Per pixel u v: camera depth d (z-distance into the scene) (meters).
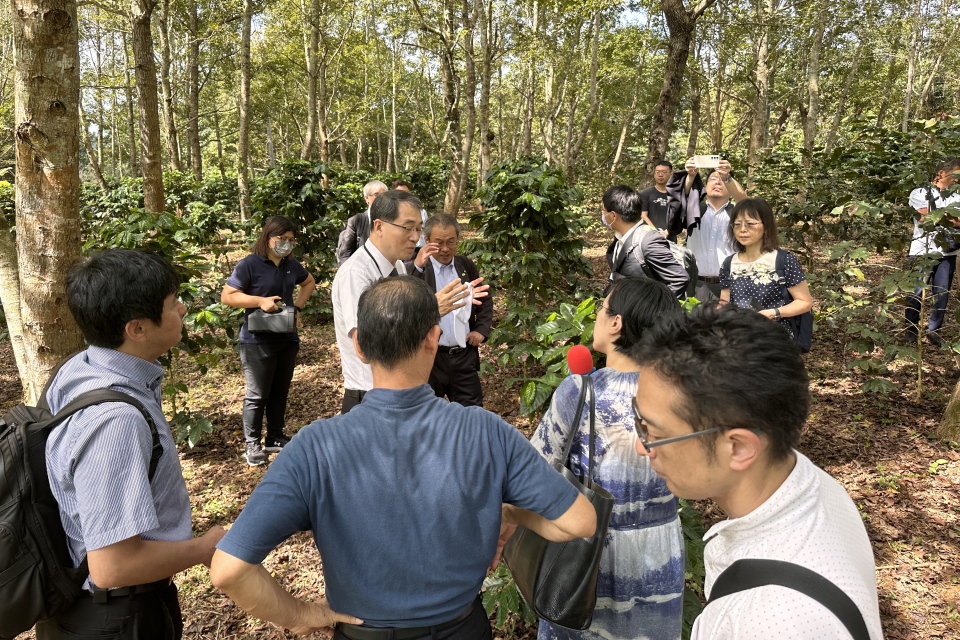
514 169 8.29
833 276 4.81
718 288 5.02
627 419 1.61
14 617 1.42
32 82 2.42
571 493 1.33
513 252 5.11
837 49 23.53
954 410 3.90
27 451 1.42
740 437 0.82
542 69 24.97
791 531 0.80
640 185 8.91
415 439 1.24
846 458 3.87
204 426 4.12
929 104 27.42
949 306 6.17
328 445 1.21
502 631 2.60
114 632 1.52
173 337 1.65
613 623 1.73
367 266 2.95
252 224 9.20
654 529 1.69
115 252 1.57
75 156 2.60
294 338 4.11
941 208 3.90
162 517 1.56
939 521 3.20
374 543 1.21
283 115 41.12
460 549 1.26
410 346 1.26
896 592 2.76
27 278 2.59
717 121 26.44
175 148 16.02
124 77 20.88
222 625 2.71
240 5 17.16
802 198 7.72
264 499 1.16
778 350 0.82
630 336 1.64
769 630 0.71
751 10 17.55
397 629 1.25
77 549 1.49
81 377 1.55
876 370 4.19
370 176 15.41
